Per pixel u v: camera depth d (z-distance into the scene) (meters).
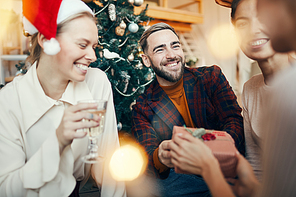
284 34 0.55
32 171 0.78
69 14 0.82
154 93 1.52
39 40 0.86
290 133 0.49
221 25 6.30
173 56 1.37
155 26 1.43
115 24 2.44
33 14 0.79
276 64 0.99
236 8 1.01
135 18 2.53
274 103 0.53
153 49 1.40
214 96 1.45
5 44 5.16
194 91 1.46
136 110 1.51
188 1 6.72
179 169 0.77
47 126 0.92
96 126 0.76
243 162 0.74
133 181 1.32
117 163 1.07
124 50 2.44
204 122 1.43
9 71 5.19
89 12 0.89
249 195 0.71
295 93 0.49
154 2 6.25
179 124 1.44
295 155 0.49
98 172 1.07
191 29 6.52
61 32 0.82
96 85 1.11
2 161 0.85
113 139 1.12
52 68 0.89
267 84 1.07
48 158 0.76
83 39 0.83
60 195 0.84
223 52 6.35
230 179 0.82
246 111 1.22
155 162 1.15
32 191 0.81
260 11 0.58
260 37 0.95
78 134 0.75
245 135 1.22
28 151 0.93
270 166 0.52
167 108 1.45
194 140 0.71
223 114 1.40
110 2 2.35
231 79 6.21
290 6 0.53
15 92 0.93
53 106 0.94
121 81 2.44
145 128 1.41
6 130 0.89
